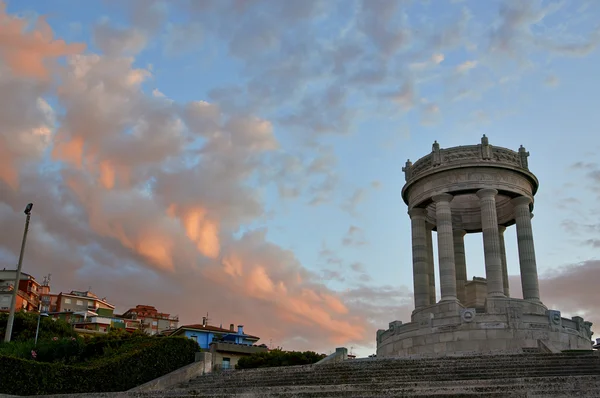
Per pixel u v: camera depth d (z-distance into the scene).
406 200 59.97
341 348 45.00
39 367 34.56
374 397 24.03
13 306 45.38
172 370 39.94
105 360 38.62
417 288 55.66
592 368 30.42
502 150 55.22
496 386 24.30
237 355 78.56
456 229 62.41
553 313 48.41
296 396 26.19
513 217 59.03
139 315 144.38
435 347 48.66
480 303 58.09
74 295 135.88
